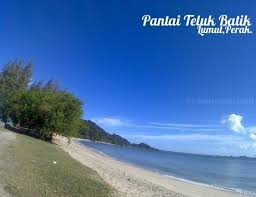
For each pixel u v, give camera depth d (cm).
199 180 4588
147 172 4525
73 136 6300
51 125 5997
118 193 1966
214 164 11775
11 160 2181
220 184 4359
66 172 2236
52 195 1506
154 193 2294
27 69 9419
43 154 3094
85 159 4056
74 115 6141
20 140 4066
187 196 2503
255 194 3403
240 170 8706
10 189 1424
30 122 6278
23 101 6438
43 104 6044
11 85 9119
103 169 3225
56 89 10056
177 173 5400
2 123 6544
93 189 1877
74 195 1611
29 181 1667
